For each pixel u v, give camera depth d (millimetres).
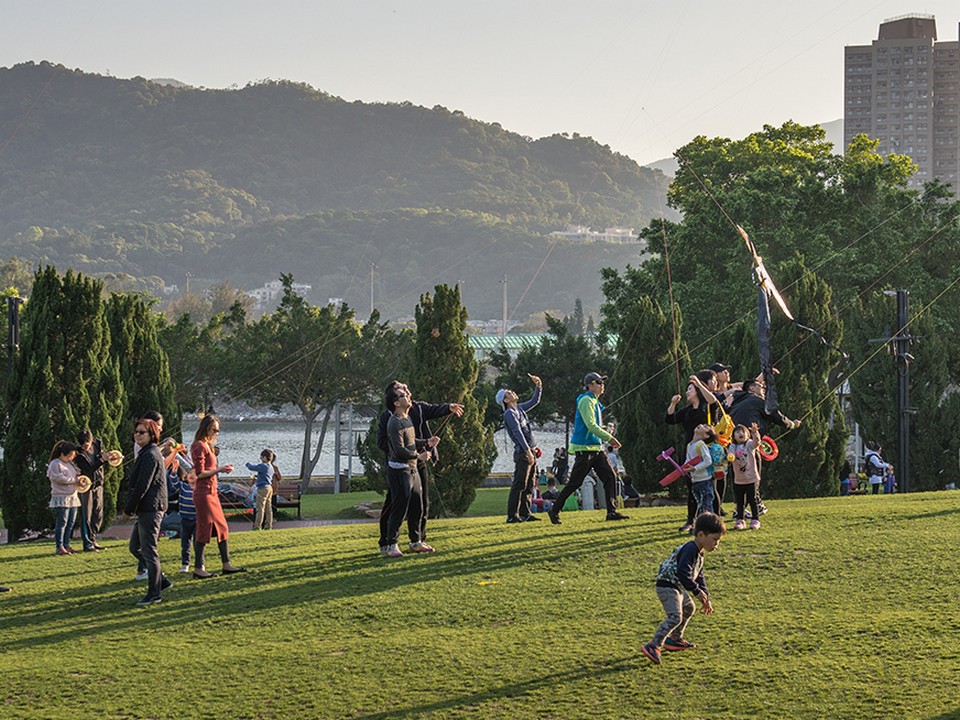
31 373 22672
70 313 23281
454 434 26156
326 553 14617
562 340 50531
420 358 26422
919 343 34469
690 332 46812
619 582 12078
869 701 8391
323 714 8766
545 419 50625
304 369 47250
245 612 11711
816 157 60594
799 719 8148
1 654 10680
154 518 12383
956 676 8766
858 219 50000
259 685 9461
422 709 8758
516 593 11820
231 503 30094
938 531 13914
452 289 26469
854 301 39875
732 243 48562
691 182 60812
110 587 13352
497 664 9664
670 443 27547
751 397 14969
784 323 25469
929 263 48375
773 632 10109
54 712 9070
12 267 165375
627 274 52438
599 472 16375
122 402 25125
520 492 17188
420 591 12086
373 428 32000
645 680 9102
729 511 16750
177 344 46812
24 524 22734
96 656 10461
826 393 25531
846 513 15633
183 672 9875
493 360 51188
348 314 48938
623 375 28141
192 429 99688
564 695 8883
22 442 22625
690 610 9656
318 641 10594
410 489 13898
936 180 52125
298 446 84750
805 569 12234
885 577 11766
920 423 34094
